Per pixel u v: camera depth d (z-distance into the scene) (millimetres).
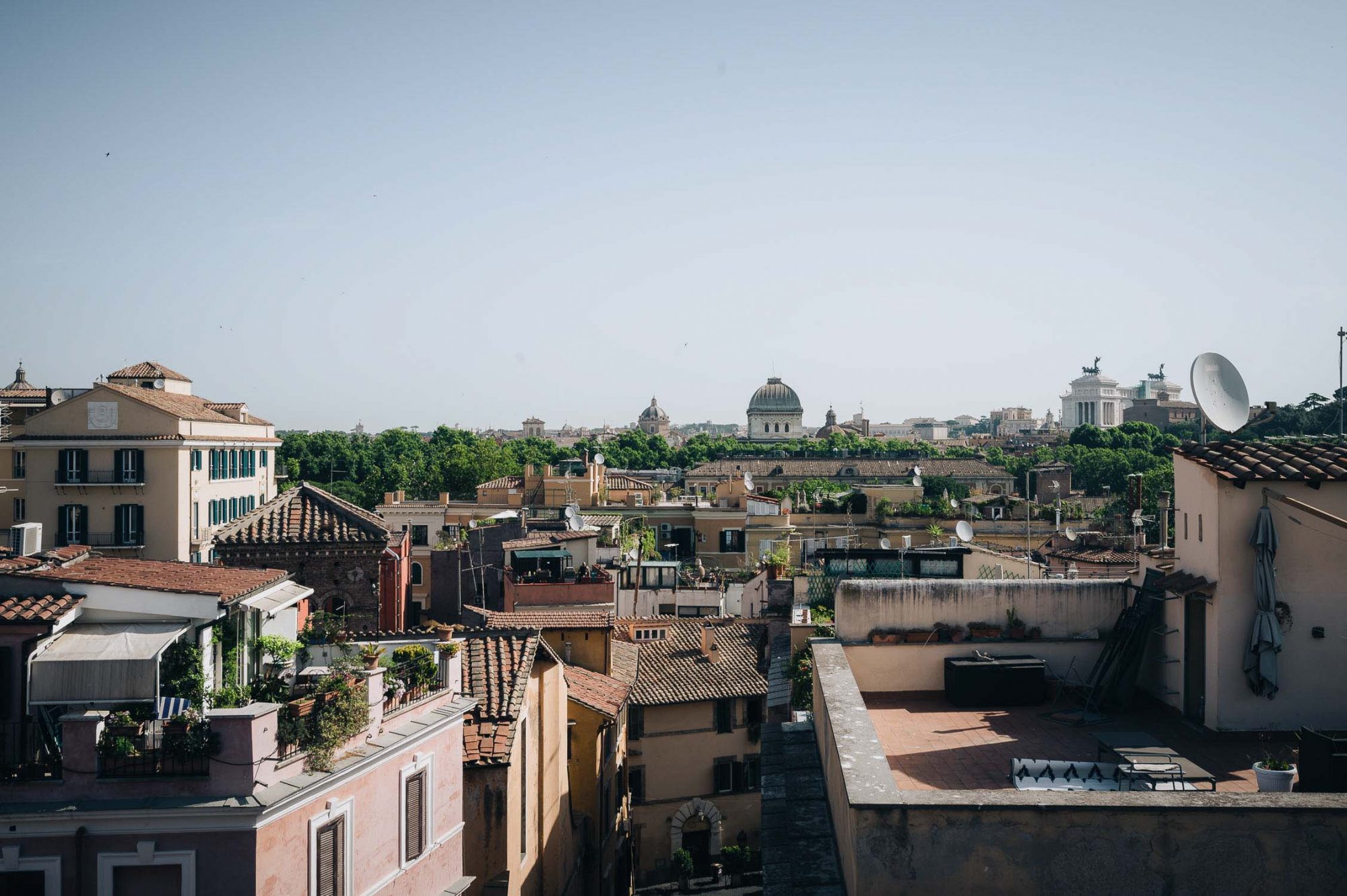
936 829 10289
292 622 22891
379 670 19438
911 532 88812
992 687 18703
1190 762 13430
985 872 10242
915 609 20141
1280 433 71062
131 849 15430
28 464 64375
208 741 15688
